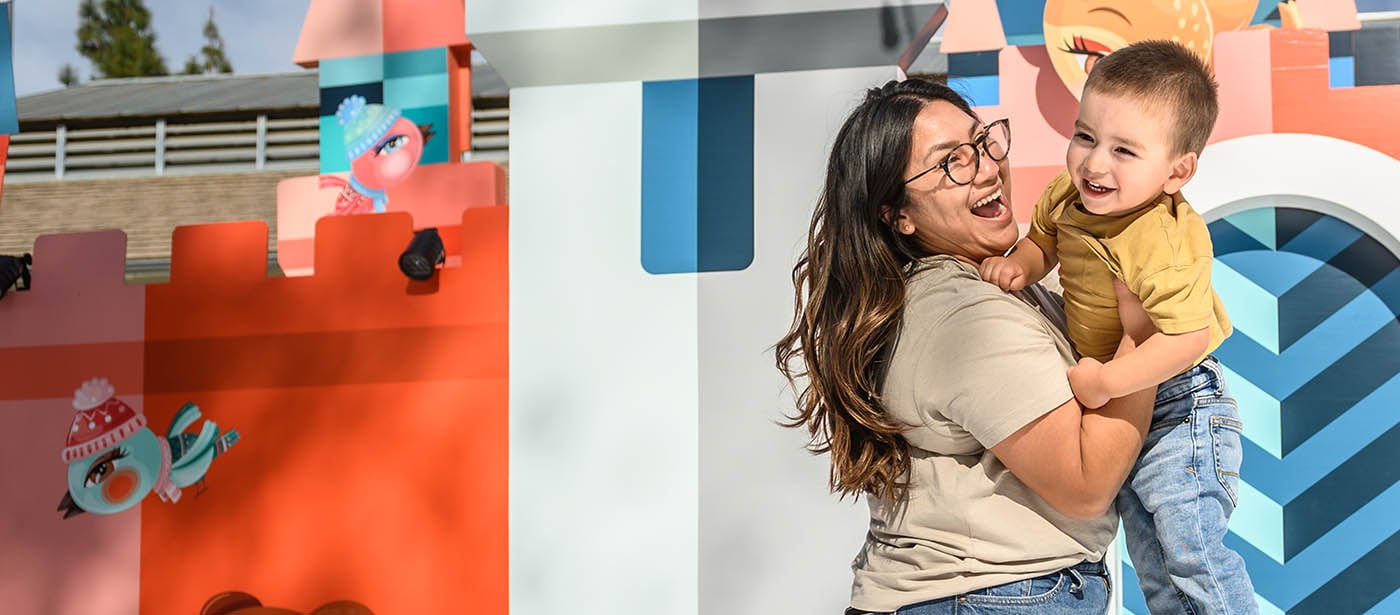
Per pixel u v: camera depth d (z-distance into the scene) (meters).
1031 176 3.54
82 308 3.84
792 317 3.01
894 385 2.08
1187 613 2.13
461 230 3.76
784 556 3.00
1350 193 3.28
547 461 3.13
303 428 3.66
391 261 3.64
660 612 3.05
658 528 3.07
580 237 3.12
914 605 2.07
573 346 3.12
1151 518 2.21
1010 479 2.04
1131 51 2.00
